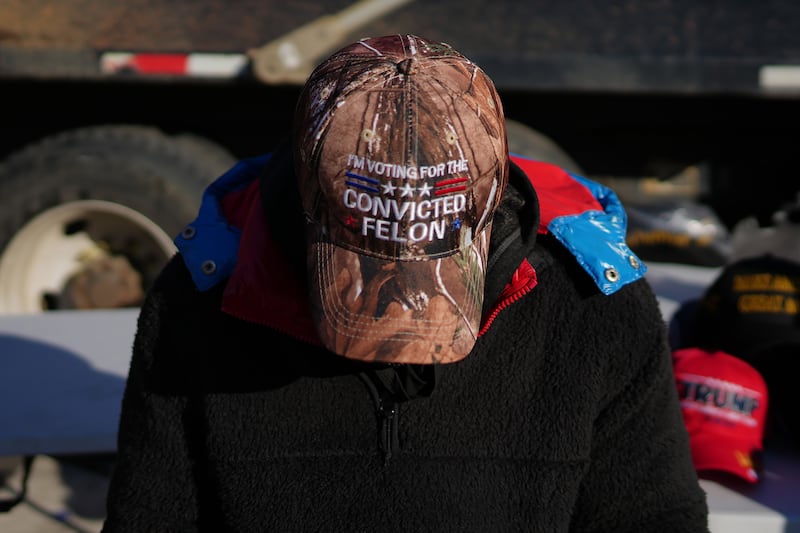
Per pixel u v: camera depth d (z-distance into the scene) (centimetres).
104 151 271
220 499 94
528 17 271
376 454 92
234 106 287
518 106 295
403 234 77
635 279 93
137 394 96
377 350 78
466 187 78
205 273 92
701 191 318
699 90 271
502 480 94
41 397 171
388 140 77
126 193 269
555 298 94
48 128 289
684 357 145
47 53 259
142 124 288
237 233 95
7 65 259
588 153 312
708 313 155
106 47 260
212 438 93
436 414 92
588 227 95
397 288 78
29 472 178
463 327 79
